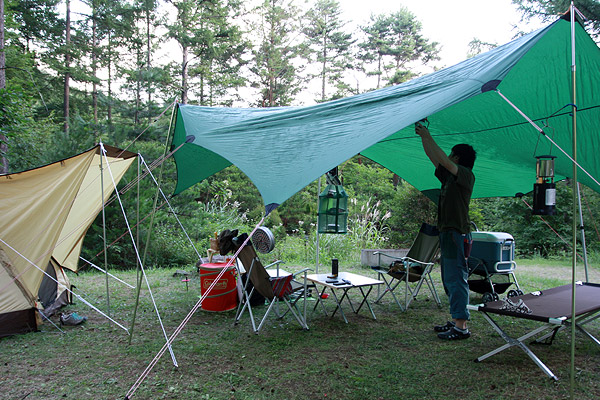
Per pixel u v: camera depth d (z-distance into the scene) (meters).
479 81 2.80
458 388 2.73
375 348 3.50
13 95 7.14
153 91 15.07
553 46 2.91
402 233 9.57
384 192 13.84
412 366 3.10
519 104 3.76
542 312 2.81
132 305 4.89
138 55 19.78
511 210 10.89
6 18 12.40
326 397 2.62
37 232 3.99
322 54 25.45
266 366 3.10
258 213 15.07
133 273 7.18
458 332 3.70
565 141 4.13
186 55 18.55
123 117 14.22
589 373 2.96
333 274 4.43
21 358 3.26
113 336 3.80
